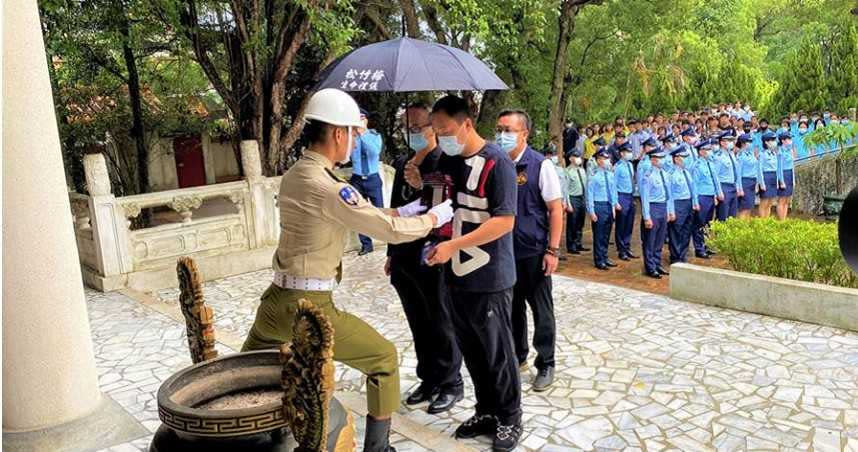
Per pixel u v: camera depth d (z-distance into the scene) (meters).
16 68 3.20
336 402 2.39
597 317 5.61
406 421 3.73
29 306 3.35
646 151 8.00
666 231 8.05
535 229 3.98
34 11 3.26
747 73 21.59
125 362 4.83
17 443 3.39
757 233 6.13
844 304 5.07
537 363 4.25
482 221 3.26
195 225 7.19
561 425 3.70
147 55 10.23
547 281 4.09
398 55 4.16
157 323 5.69
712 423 3.68
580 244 9.30
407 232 2.73
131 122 11.09
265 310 2.79
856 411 3.76
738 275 5.67
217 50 9.16
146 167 11.02
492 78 4.29
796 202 13.45
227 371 2.39
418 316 3.92
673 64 17.23
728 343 4.89
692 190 8.27
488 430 3.55
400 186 3.97
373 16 10.84
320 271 2.72
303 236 2.69
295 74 10.65
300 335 1.93
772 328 5.19
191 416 1.98
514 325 4.27
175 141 13.84
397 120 12.20
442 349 3.87
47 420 3.46
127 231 6.76
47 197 3.35
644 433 3.59
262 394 2.39
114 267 6.69
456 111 3.16
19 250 3.30
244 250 7.52
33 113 3.26
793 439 3.48
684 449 3.41
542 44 12.77
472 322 3.32
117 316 5.89
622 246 8.76
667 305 5.92
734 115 17.20
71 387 3.52
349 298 6.38
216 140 14.48
